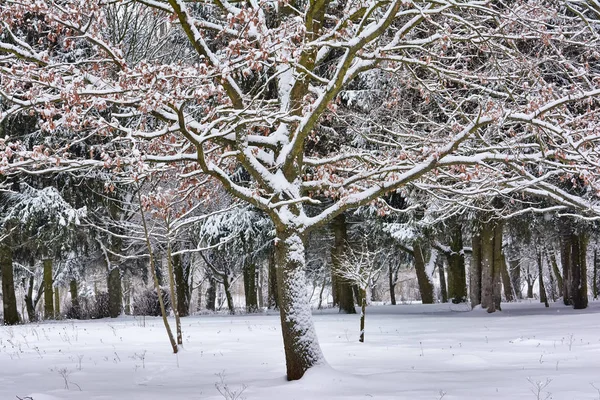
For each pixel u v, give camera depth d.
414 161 9.92
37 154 7.93
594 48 11.27
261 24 7.73
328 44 8.20
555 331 13.62
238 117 8.29
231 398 6.93
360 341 12.85
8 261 24.73
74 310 31.00
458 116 14.24
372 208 23.20
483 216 21.05
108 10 20.20
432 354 10.60
